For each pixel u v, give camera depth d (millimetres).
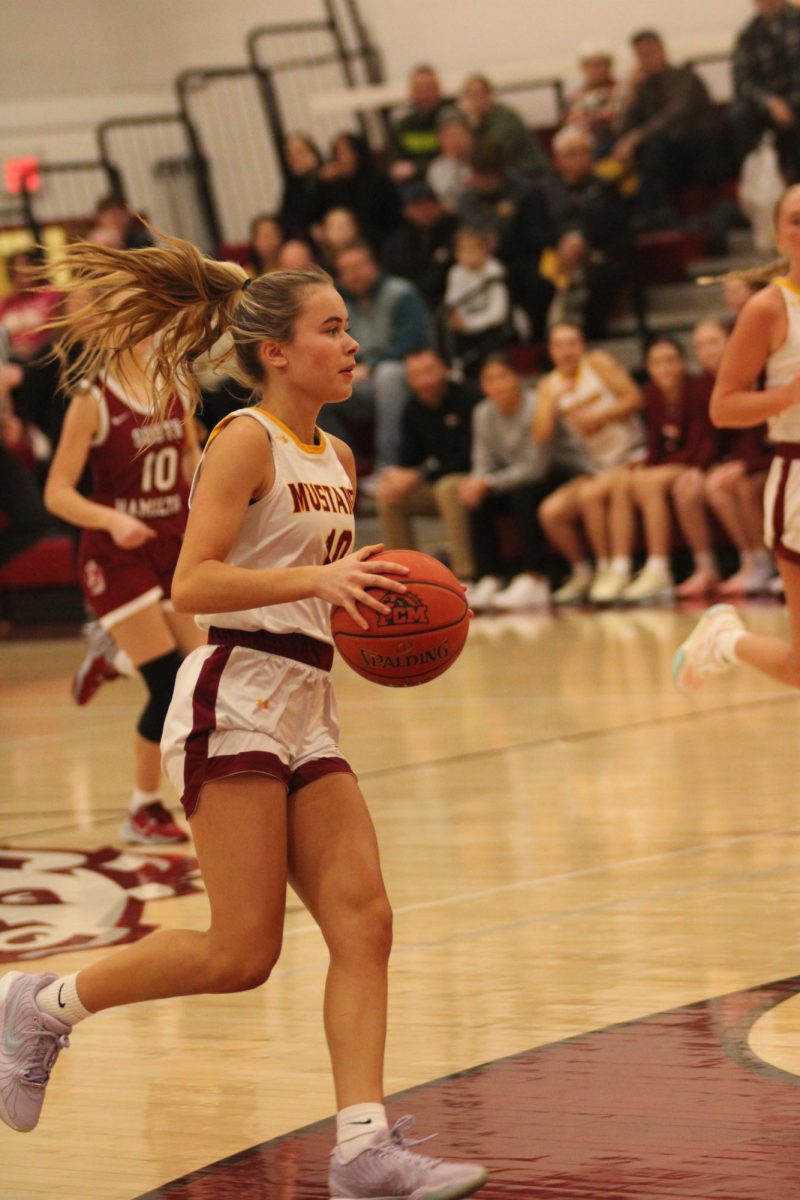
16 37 38781
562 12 34375
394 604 6188
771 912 9203
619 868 10508
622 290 29594
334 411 28406
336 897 6094
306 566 6199
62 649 27750
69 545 30969
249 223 38438
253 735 6207
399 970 8648
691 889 9852
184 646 12523
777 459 10711
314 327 6395
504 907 9789
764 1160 5820
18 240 36156
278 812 6172
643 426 26062
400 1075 7039
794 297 10484
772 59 27891
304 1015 8164
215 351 7191
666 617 23250
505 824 12094
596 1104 6504
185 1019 8234
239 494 6238
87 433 12203
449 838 11766
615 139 30234
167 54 38969
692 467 24656
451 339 29188
